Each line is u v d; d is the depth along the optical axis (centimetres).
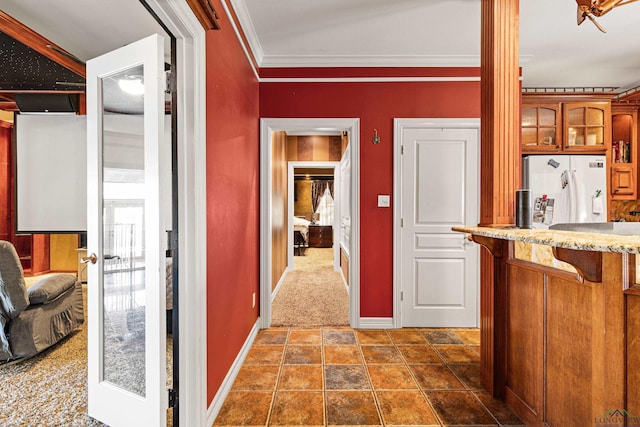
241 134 236
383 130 302
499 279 188
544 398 152
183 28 140
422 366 231
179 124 148
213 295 175
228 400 190
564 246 104
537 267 155
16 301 223
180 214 148
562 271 139
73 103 301
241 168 236
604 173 343
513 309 178
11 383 207
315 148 582
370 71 302
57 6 181
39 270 509
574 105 347
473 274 305
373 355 248
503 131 190
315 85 302
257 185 298
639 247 86
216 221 179
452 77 300
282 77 302
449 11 231
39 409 181
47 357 243
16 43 221
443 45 279
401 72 301
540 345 155
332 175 912
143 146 163
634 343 110
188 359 149
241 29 233
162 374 146
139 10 183
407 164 303
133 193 167
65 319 269
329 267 626
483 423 169
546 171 343
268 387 204
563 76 343
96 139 169
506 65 191
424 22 245
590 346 126
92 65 170
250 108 267
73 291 282
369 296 304
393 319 303
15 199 303
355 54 293
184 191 148
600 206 341
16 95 296
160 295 145
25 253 510
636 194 370
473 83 301
